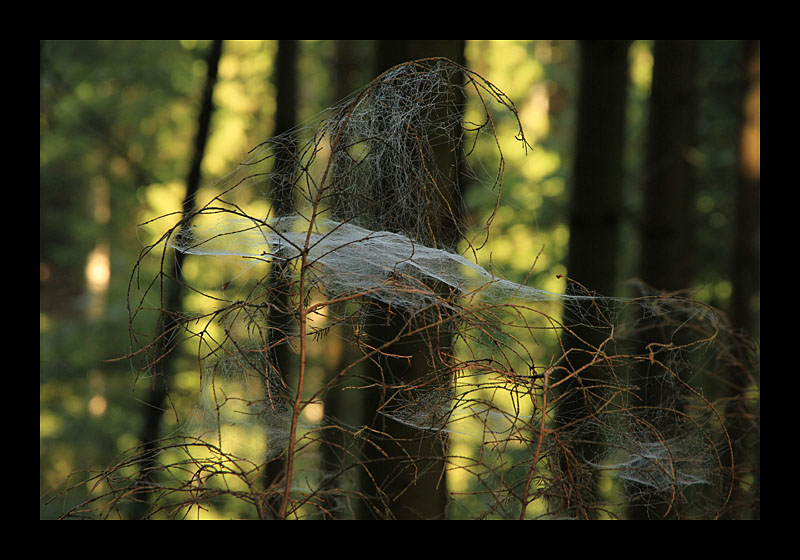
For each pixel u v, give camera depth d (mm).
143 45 7211
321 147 1981
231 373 2445
